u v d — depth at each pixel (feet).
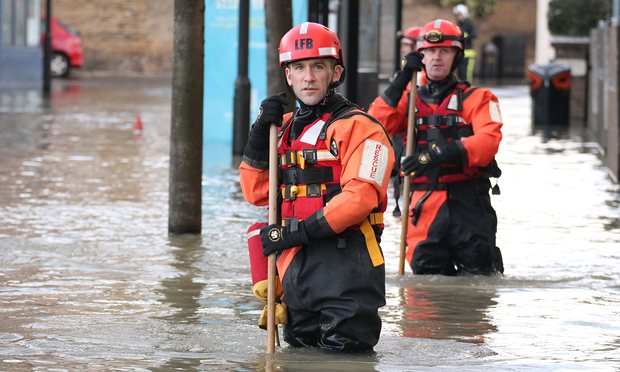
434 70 53.78
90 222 71.00
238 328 43.75
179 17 66.33
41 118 153.17
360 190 36.68
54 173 95.35
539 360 39.01
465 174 54.24
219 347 40.34
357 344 38.04
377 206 37.81
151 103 188.96
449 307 48.49
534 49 320.70
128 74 294.66
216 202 80.94
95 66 294.66
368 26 121.19
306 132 37.86
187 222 67.56
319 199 37.63
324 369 36.63
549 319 46.47
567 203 83.97
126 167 100.73
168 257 60.23
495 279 54.70
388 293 51.37
